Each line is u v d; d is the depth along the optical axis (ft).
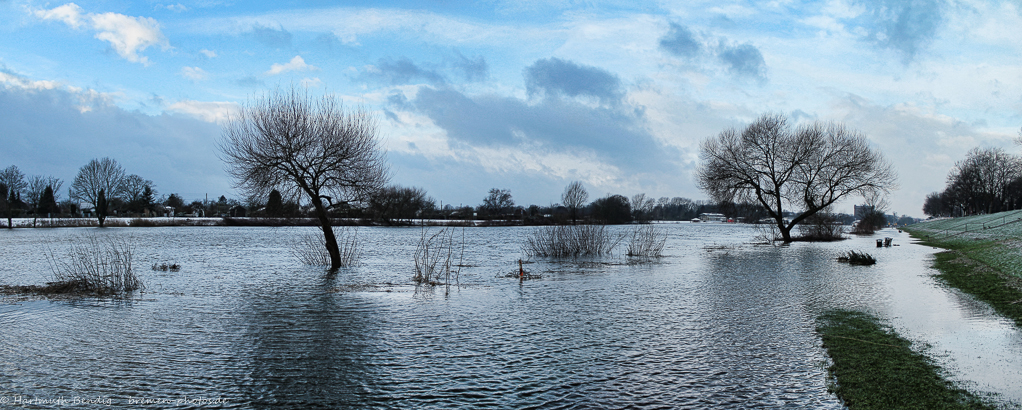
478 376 30.37
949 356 31.58
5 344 36.65
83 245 139.74
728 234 242.58
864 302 51.80
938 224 315.17
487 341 38.22
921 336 36.76
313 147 79.10
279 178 78.23
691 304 52.65
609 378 29.78
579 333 40.50
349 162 81.71
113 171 285.02
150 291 61.31
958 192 366.22
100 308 50.31
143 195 446.60
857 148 153.17
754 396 26.40
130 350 35.47
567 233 116.78
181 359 33.58
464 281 71.46
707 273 80.07
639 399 26.48
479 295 59.16
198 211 459.73
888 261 96.94
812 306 50.19
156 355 34.40
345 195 85.10
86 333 40.14
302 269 86.07
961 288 58.90
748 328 41.22
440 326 43.19
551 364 32.53
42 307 50.55
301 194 82.28
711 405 25.40
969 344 34.32
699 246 146.82
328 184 82.99
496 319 45.91
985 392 25.32
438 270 84.53
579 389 28.09
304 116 79.66
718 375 29.84
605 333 40.40
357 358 34.01
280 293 60.39
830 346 34.71
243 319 45.78
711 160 167.84
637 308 50.78
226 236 194.49
